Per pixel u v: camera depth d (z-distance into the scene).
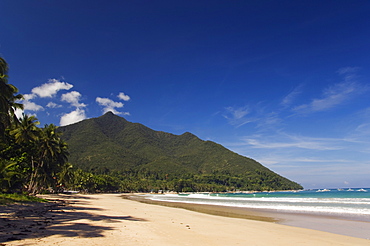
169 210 31.30
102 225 14.90
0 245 8.66
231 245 11.09
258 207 35.97
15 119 34.28
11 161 38.44
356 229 17.09
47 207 26.36
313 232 15.59
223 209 33.88
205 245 10.76
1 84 28.12
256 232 15.13
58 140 57.22
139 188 187.88
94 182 129.12
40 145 50.56
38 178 55.50
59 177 80.19
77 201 46.59
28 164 47.88
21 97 34.78
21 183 43.09
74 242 9.63
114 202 50.28
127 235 12.01
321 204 39.22
